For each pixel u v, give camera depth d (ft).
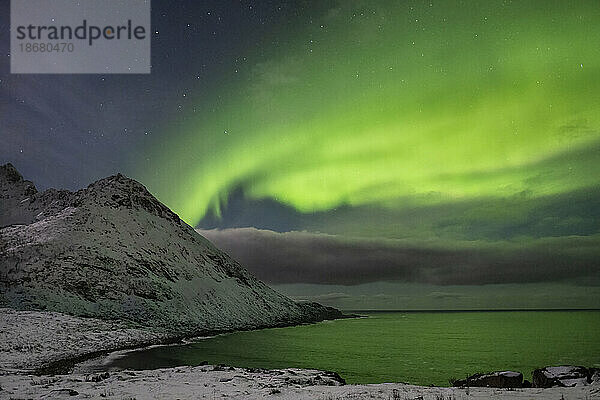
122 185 577.02
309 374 81.56
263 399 52.95
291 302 633.20
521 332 335.88
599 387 56.34
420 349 194.90
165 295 360.28
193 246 552.41
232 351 178.91
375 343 231.09
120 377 74.33
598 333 315.37
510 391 56.24
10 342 143.74
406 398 51.24
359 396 53.62
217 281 482.69
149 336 227.20
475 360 151.64
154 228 519.60
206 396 55.67
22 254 336.90
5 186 643.04
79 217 446.19
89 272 340.39
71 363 119.65
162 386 64.59
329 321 569.64
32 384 67.77
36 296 271.08
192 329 302.66
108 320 259.80
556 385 63.05
